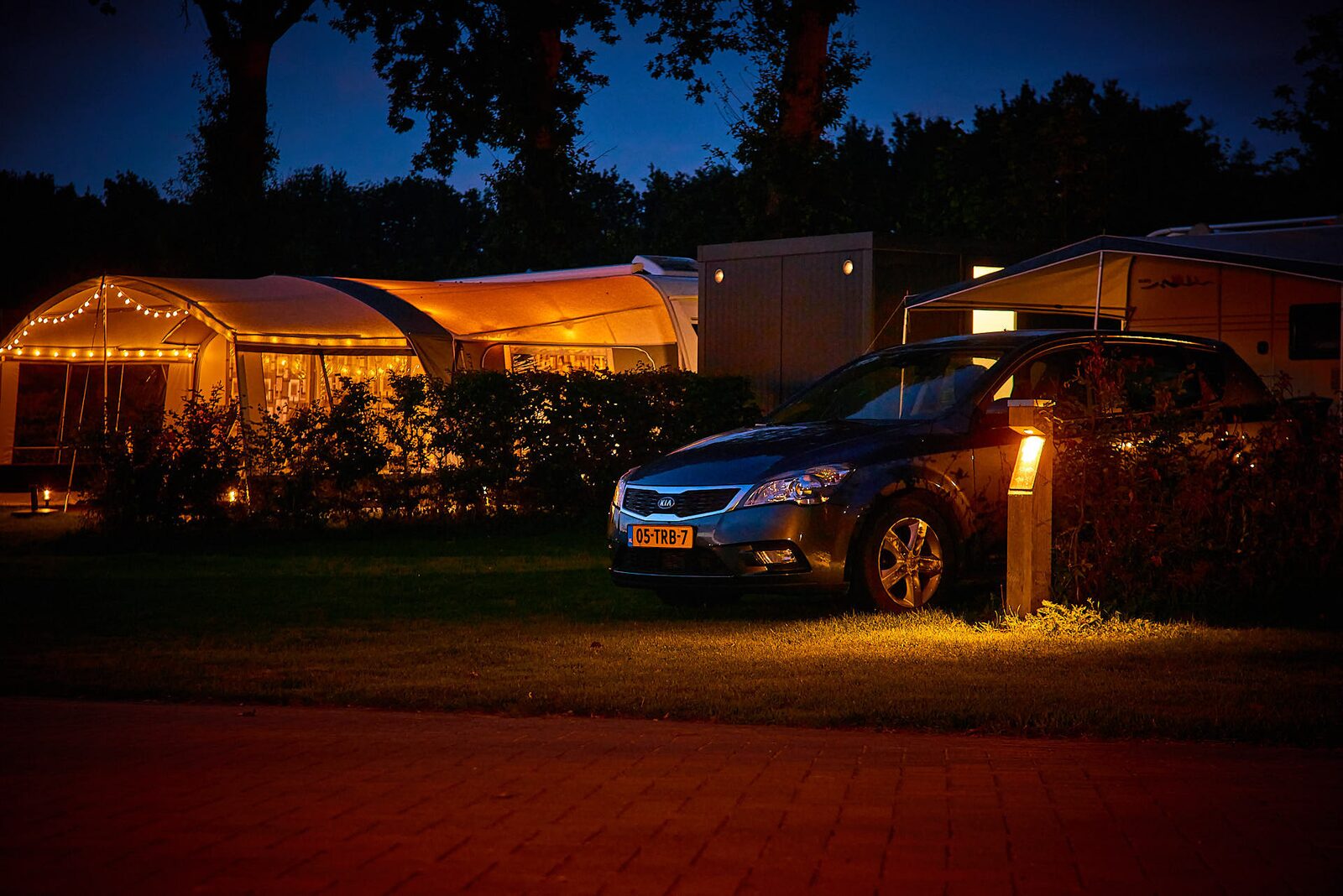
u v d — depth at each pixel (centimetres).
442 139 3053
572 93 3030
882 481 879
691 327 2194
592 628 880
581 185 3111
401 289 2084
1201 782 475
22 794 467
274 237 3067
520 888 367
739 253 1756
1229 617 852
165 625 919
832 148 2330
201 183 3022
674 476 920
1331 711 575
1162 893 361
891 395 981
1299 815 433
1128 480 872
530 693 647
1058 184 2923
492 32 2945
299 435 1520
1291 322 1519
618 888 367
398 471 1545
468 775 491
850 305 1619
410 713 622
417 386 1550
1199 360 991
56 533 1609
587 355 2153
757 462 892
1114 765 502
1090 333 980
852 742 548
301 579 1167
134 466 1462
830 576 866
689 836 413
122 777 491
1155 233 1611
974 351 982
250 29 2947
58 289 4966
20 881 373
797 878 374
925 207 3444
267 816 437
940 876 376
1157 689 629
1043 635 790
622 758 517
